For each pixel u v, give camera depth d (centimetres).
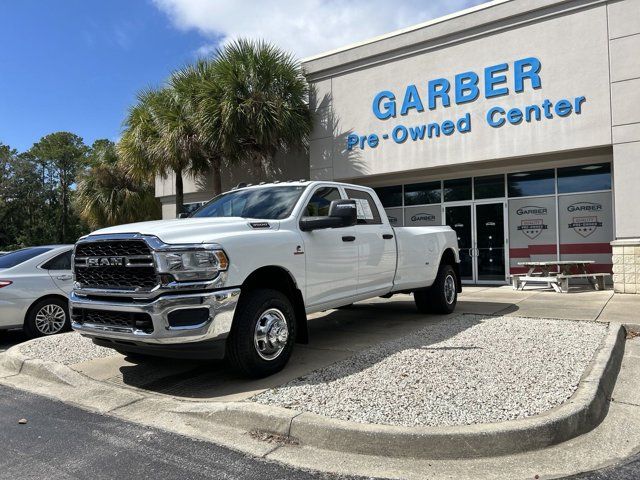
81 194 2412
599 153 1175
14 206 5603
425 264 768
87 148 6056
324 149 1498
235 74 1410
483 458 337
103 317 491
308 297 549
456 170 1361
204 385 495
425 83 1323
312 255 553
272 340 493
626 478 310
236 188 678
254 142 1467
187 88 1477
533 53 1171
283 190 607
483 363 508
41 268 832
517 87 1189
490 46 1227
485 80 1232
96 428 411
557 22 1142
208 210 634
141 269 459
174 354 468
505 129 1209
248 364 476
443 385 442
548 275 1233
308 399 419
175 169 1576
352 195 660
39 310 819
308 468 330
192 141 1483
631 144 1061
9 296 784
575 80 1121
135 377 534
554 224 1297
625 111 1067
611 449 349
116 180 2352
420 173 1402
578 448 350
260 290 494
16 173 5506
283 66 1457
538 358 522
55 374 551
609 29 1086
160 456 354
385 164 1389
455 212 1445
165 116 1491
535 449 346
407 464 332
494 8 1215
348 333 696
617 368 529
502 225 1371
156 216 2434
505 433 342
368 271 644
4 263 834
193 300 440
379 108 1398
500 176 1377
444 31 1286
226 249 460
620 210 1071
